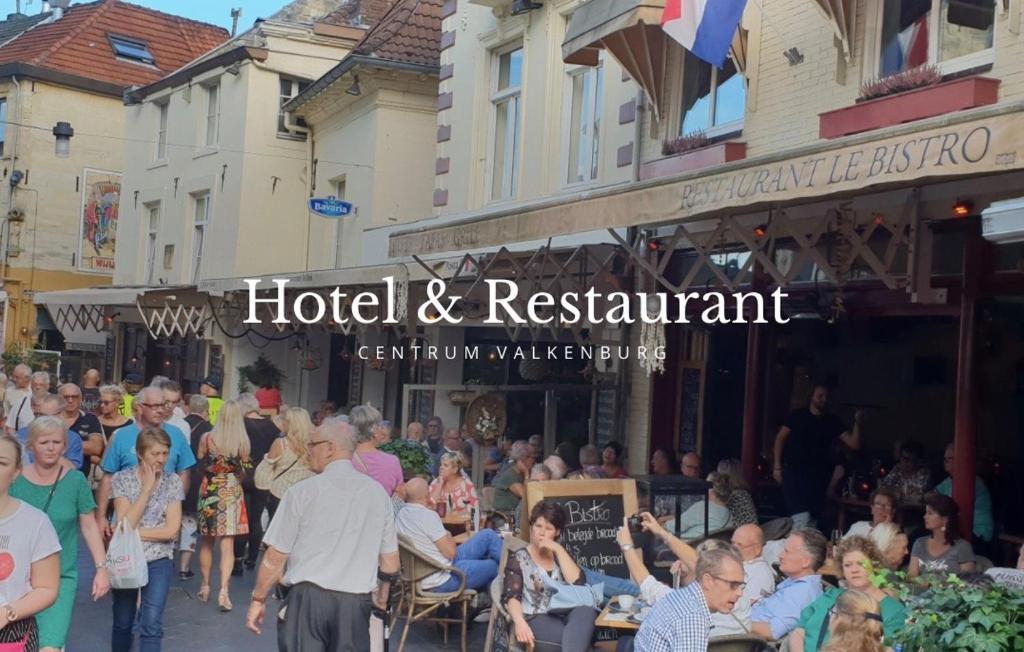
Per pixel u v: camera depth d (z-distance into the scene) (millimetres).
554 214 9242
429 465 11508
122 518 7461
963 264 8656
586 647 7172
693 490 9078
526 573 7426
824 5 9727
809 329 12414
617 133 13469
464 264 12406
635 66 12391
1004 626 4629
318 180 23172
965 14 8859
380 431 9844
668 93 12500
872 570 5699
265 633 9242
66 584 6004
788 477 11117
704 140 11703
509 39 16016
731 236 10984
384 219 20406
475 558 9172
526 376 14227
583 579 7594
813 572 6781
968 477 8609
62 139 26625
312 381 22078
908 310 9469
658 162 12453
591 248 12055
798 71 10523
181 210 25953
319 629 6332
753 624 6645
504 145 16469
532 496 8367
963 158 5816
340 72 20406
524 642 7223
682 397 12586
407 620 8570
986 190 8305
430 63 20344
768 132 10875
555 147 14930
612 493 8562
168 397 11375
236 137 23547
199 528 9977
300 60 23656
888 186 8281
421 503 8758
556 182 14883
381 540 6555
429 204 20719
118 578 7367
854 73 9828
